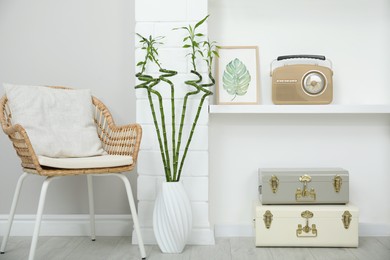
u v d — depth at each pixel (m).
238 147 2.76
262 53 2.75
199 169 2.53
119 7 2.75
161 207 2.37
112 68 2.75
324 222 2.44
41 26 2.76
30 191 2.77
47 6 2.76
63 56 2.76
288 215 2.45
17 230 2.75
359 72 2.75
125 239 2.64
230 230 2.74
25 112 2.30
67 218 2.75
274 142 2.75
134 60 2.74
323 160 2.75
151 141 2.54
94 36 2.76
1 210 2.78
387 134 2.74
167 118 2.53
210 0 2.75
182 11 2.53
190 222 2.36
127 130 2.40
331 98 2.63
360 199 2.75
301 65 2.63
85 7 2.75
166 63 2.53
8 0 2.76
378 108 2.53
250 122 2.76
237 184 2.76
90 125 2.46
